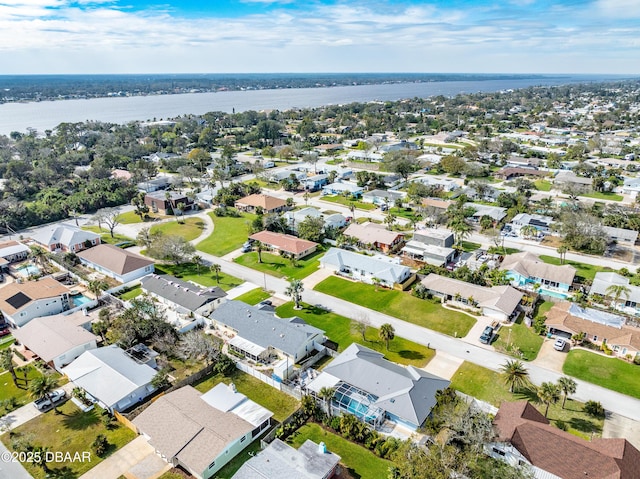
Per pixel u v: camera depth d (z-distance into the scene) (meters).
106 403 55.22
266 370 64.75
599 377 62.22
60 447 50.84
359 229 113.00
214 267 97.44
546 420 52.06
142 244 108.44
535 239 114.19
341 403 56.41
